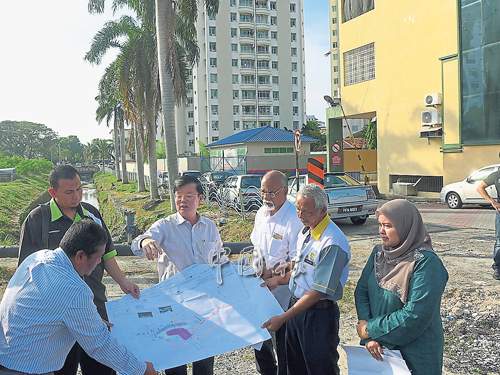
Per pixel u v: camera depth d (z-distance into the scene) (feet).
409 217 7.66
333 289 8.45
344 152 81.30
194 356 7.77
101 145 346.74
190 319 8.53
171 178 54.03
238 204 47.96
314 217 8.91
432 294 7.24
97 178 254.88
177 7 56.24
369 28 73.20
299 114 251.80
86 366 9.67
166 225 10.58
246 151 105.91
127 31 76.79
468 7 55.26
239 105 239.09
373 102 73.31
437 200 59.93
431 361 7.57
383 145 71.72
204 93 238.68
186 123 248.52
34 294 7.06
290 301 10.69
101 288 10.25
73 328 7.07
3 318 7.15
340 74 80.38
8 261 25.88
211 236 10.69
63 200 9.66
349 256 8.87
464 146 57.16
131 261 26.13
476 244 28.81
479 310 16.20
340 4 79.92
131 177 176.45
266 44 241.96
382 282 7.91
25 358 6.97
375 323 7.79
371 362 8.09
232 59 236.84
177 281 9.46
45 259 7.38
